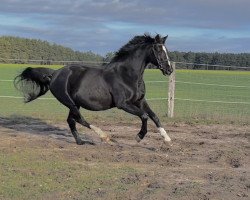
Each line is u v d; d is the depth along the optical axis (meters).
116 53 9.68
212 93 30.05
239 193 6.55
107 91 9.58
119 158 8.77
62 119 14.04
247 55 48.72
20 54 51.62
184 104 21.70
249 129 13.09
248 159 8.98
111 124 13.24
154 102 21.66
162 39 9.42
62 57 50.28
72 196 6.39
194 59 44.75
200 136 11.73
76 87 9.81
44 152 9.11
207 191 6.54
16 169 7.69
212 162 8.73
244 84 34.81
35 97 10.73
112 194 6.45
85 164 8.27
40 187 6.73
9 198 6.23
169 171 7.88
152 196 6.32
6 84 33.72
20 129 12.12
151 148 9.95
